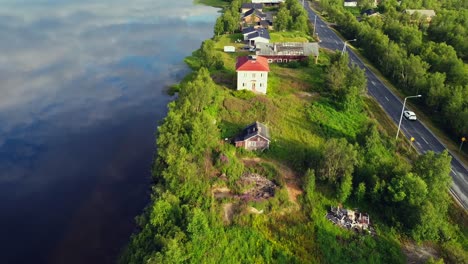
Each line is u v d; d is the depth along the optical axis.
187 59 132.88
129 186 71.38
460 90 89.12
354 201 63.81
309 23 179.25
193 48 145.75
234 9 175.00
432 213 55.72
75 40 146.75
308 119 89.06
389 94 103.75
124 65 126.25
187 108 78.12
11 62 122.19
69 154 79.94
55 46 138.75
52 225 62.22
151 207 57.03
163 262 45.94
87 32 157.50
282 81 109.50
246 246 54.28
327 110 93.06
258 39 141.00
